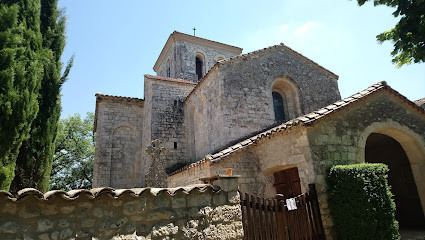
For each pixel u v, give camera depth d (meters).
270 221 5.73
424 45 8.51
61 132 28.23
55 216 3.54
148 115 17.73
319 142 7.69
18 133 6.71
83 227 3.66
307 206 6.94
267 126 13.03
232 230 4.92
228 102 12.55
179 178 12.59
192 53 23.56
